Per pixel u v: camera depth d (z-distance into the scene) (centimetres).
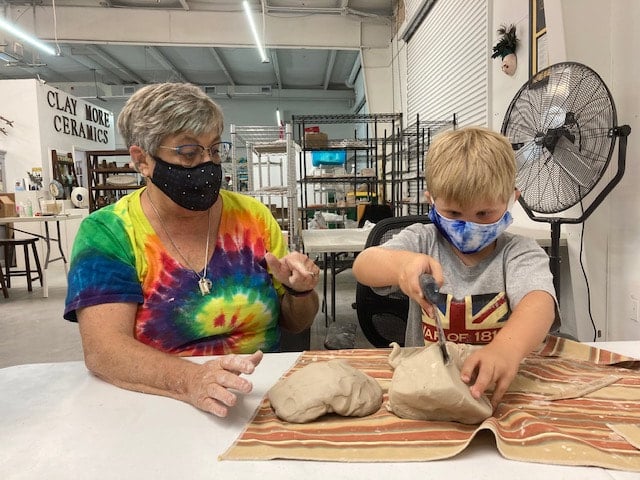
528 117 156
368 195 536
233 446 52
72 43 642
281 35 645
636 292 168
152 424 58
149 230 99
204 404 60
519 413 57
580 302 197
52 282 518
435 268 74
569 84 143
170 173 93
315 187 596
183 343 100
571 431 53
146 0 610
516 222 264
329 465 48
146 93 93
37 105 609
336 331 159
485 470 47
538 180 154
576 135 141
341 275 506
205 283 100
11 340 304
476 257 95
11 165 613
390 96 659
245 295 104
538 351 81
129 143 97
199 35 638
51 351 282
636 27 163
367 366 78
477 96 336
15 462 50
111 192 666
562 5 172
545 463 48
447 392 53
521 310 75
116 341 77
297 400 58
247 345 105
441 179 80
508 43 264
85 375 77
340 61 834
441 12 421
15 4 611
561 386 67
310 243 236
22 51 664
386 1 611
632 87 166
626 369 74
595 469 47
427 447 51
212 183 95
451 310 87
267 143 412
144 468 48
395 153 526
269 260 96
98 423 59
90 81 961
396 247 94
